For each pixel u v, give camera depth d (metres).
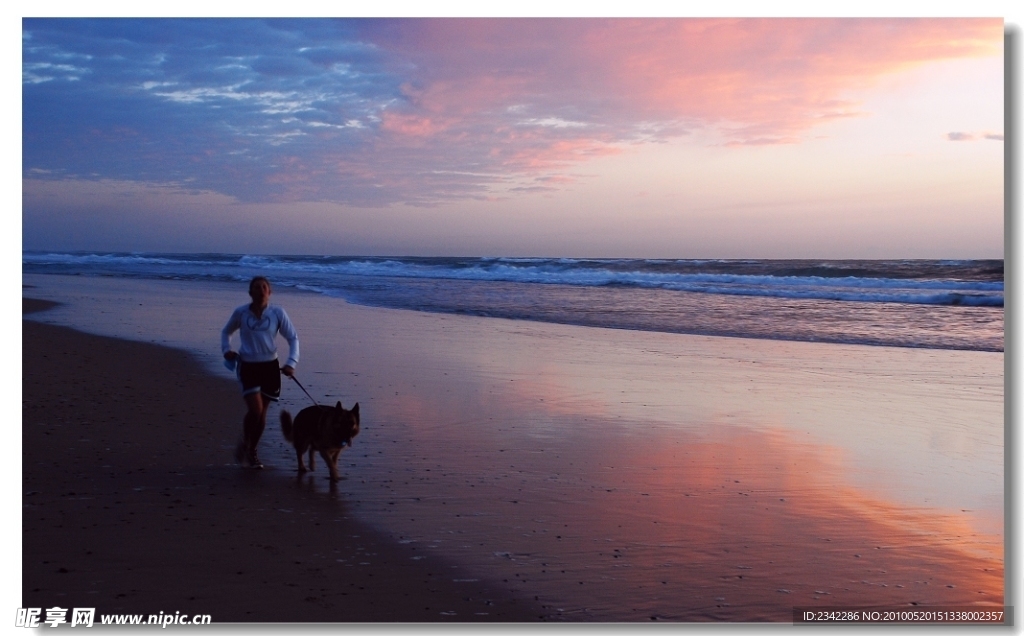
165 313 19.36
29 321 16.89
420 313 21.27
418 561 4.77
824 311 21.77
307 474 6.59
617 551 4.98
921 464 7.12
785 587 4.52
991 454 7.46
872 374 12.08
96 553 4.75
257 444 6.97
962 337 16.56
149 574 4.49
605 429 8.34
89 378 10.37
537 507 5.79
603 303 24.73
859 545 5.15
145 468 6.58
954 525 5.55
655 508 5.82
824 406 9.67
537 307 23.33
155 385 10.09
